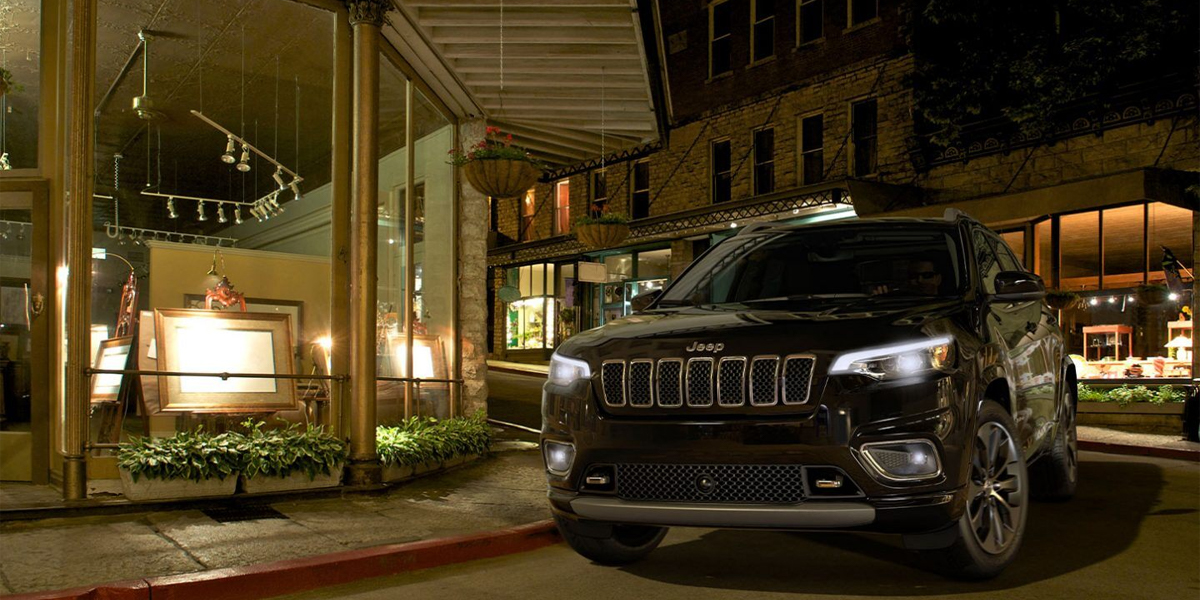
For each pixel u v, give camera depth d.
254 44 8.69
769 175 24.72
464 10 9.48
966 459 4.34
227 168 11.02
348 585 5.13
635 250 29.64
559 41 10.23
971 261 5.53
